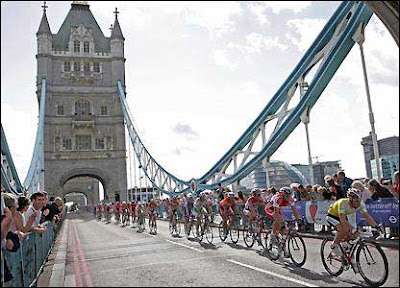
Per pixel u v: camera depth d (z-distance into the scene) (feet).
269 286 23.15
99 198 319.68
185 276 27.27
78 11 259.60
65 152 228.63
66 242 56.95
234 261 32.19
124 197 231.71
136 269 31.30
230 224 46.34
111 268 32.63
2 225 19.31
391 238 36.01
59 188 224.33
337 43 58.39
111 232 75.82
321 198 44.86
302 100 67.00
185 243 47.75
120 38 252.62
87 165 230.89
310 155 62.59
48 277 30.09
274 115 79.97
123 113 241.55
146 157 206.90
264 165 82.28
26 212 28.40
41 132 197.36
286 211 51.70
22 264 23.00
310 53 68.03
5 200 22.99
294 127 72.69
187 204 57.21
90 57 245.45
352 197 23.52
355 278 24.22
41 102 220.02
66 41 247.70
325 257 28.94
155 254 39.42
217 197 68.95
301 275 25.73
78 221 138.51
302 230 48.32
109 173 233.76
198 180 119.65
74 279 28.68
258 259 32.65
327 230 44.27
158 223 96.63
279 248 30.91
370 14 51.72
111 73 248.52
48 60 237.45
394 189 35.78
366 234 38.32
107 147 237.04
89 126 234.17
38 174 183.01
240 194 57.47
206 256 35.88
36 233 29.32
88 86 241.96
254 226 39.73
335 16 60.80
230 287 23.36
